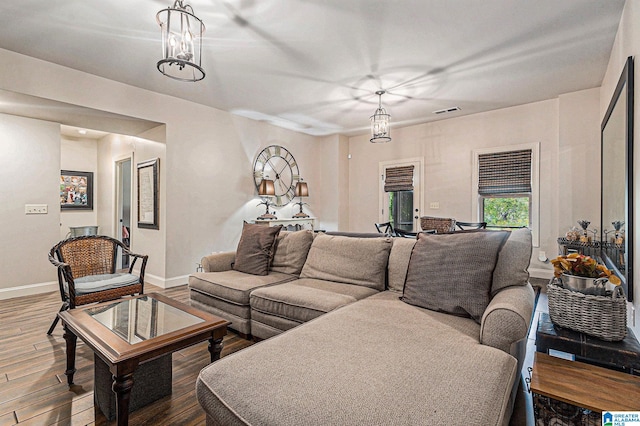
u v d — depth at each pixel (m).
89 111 3.64
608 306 1.38
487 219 5.07
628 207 1.96
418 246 2.10
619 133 2.34
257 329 2.41
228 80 3.74
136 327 1.69
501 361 1.25
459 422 0.92
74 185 5.92
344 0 2.31
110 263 3.12
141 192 4.65
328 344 1.39
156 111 4.09
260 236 3.04
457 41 2.89
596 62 3.30
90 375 2.02
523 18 2.55
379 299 2.10
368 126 5.87
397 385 1.07
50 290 4.05
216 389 1.14
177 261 4.32
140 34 2.73
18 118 3.83
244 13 2.44
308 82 3.80
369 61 3.27
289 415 0.97
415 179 5.78
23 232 3.86
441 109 4.86
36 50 3.00
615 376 1.22
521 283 1.86
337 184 6.50
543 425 1.15
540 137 4.53
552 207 4.46
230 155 4.99
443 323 1.65
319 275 2.68
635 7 2.03
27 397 1.78
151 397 1.73
